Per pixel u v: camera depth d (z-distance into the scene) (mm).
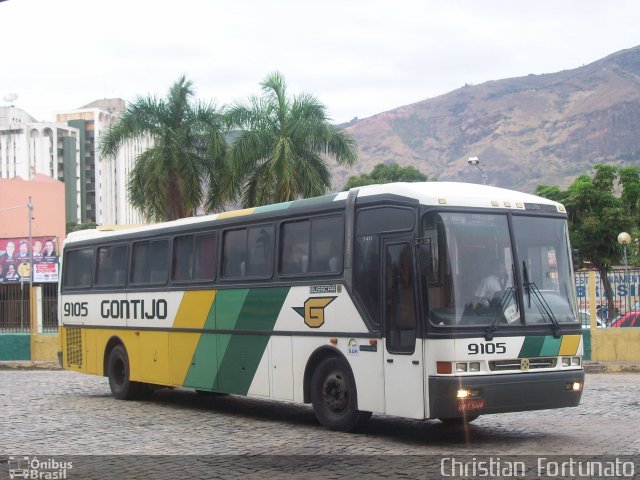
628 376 19547
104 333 17422
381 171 71188
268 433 11820
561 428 11688
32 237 49938
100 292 17578
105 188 148875
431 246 10289
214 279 14180
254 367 13164
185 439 11414
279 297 12695
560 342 10797
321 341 11852
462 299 10211
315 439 11125
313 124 31266
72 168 143125
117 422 13320
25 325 27031
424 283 10250
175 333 15117
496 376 10180
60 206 61312
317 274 12000
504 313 10438
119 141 32719
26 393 18328
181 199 32094
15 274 49656
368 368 11039
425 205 10422
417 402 10219
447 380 9930
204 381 14297
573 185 45219
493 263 10555
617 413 12984
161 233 15781
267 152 31297
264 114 31953
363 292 11203
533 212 11086
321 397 11938
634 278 21672
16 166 139875
